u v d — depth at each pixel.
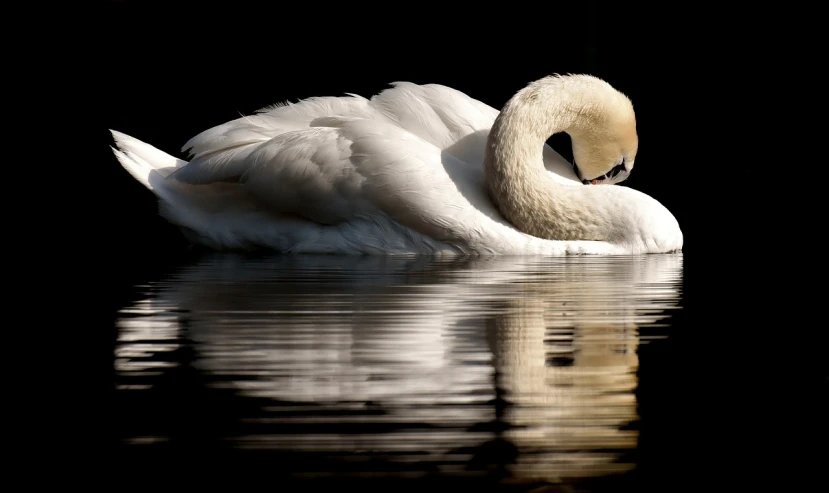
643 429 6.68
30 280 11.65
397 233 13.48
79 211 16.89
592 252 13.44
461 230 13.24
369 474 5.86
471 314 9.63
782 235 15.22
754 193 18.83
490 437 6.45
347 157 13.38
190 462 6.00
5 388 7.30
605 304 10.23
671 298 10.64
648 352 8.44
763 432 6.69
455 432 6.53
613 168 14.94
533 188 13.42
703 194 18.88
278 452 6.16
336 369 7.76
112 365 7.86
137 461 6.02
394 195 13.26
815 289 11.19
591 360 8.15
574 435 6.55
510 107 13.52
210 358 8.05
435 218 13.22
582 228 13.59
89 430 6.49
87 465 5.97
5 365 7.88
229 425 6.58
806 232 15.45
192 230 14.13
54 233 15.29
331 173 13.40
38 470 5.92
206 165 13.92
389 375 7.64
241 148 14.02
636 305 10.23
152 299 10.41
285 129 14.30
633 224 13.55
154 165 14.72
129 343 8.52
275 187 13.62
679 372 7.88
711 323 9.46
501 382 7.54
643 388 7.50
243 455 6.11
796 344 8.73
